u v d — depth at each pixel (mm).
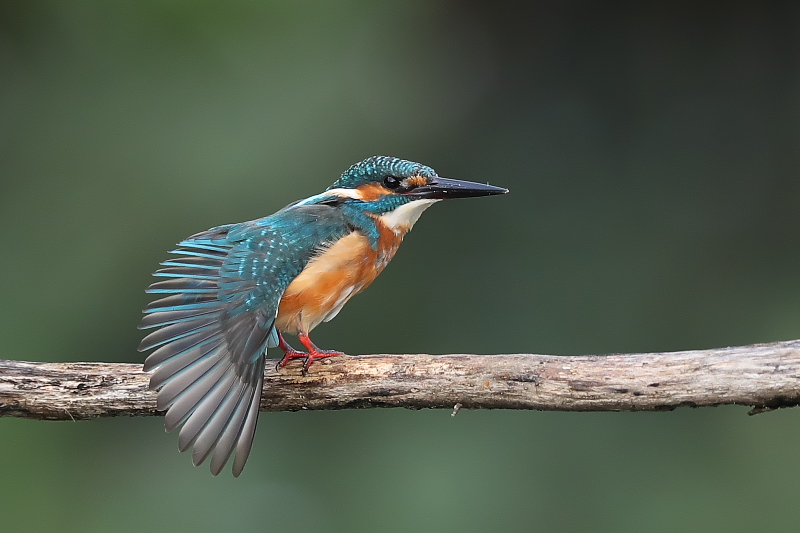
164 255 11828
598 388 6691
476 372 6898
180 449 6297
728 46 14625
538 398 6797
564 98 14859
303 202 8570
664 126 14602
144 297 11852
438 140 14094
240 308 7137
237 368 6762
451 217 13477
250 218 11875
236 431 6469
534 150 14516
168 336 6781
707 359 6609
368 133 12773
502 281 13344
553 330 13078
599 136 14617
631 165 14438
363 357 7152
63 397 7000
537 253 13516
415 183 8547
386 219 8516
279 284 7453
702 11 14641
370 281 8461
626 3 14844
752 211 14062
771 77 14477
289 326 7789
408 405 7051
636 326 13172
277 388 7188
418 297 13141
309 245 7793
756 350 6586
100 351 11820
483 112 14625
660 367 6656
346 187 8648
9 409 7012
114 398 7027
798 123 14195
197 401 6477
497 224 13656
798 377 6449
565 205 14078
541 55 14906
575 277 13461
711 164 14359
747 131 14383
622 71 14883
